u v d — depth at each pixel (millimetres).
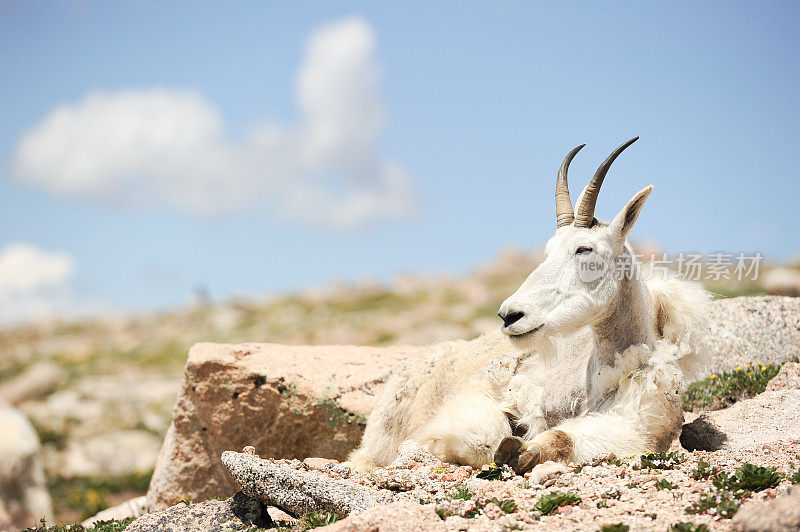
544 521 4434
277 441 8180
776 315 9664
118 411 23844
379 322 40469
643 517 4379
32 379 28500
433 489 5191
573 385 6254
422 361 7070
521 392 6199
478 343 7137
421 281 52219
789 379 8125
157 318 53500
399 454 6102
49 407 25312
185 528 5270
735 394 8391
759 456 5410
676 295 6461
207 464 8172
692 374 6523
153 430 22391
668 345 6188
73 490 16953
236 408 8133
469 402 6254
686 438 6961
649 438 5852
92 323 54562
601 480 5000
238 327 46062
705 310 6531
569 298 5789
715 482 4672
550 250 6012
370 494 5043
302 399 8141
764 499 4418
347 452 8172
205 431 8188
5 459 12945
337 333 38781
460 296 46031
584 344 6422
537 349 5852
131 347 44938
